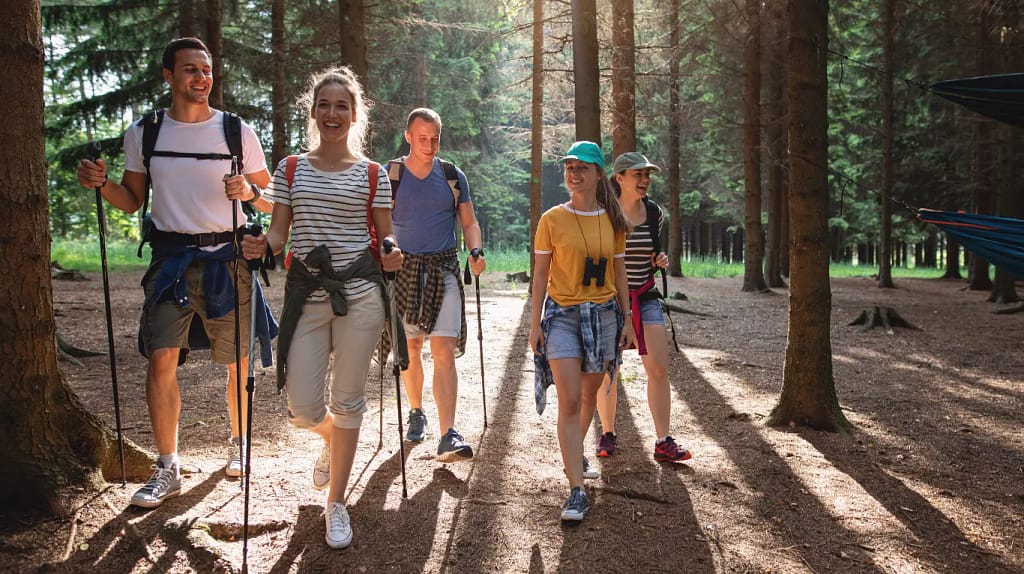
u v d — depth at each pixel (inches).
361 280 118.3
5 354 119.0
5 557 103.4
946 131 780.0
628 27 415.2
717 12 589.9
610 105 451.8
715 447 178.9
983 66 582.2
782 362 304.2
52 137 652.7
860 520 135.4
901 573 116.0
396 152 887.7
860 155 906.7
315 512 128.8
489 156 1187.9
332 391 119.6
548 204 1380.4
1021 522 137.0
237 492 135.0
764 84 697.6
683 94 778.2
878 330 407.5
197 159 131.2
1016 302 573.3
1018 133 601.3
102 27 648.4
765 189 917.8
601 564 115.5
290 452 162.1
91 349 282.0
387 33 633.6
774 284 713.0
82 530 113.7
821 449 178.9
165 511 122.6
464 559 115.2
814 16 191.6
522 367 277.7
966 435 196.1
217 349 138.9
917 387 257.6
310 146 131.3
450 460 154.9
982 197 754.2
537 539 123.3
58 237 1048.8
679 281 767.7
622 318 143.9
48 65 644.7
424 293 161.3
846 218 1181.7
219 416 190.1
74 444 127.3
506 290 593.0
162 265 128.9
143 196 135.6
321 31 562.6
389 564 112.7
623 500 141.6
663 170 997.2
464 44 964.6
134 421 181.9
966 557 122.2
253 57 630.5
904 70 727.7
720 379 266.8
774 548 123.3
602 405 168.9
